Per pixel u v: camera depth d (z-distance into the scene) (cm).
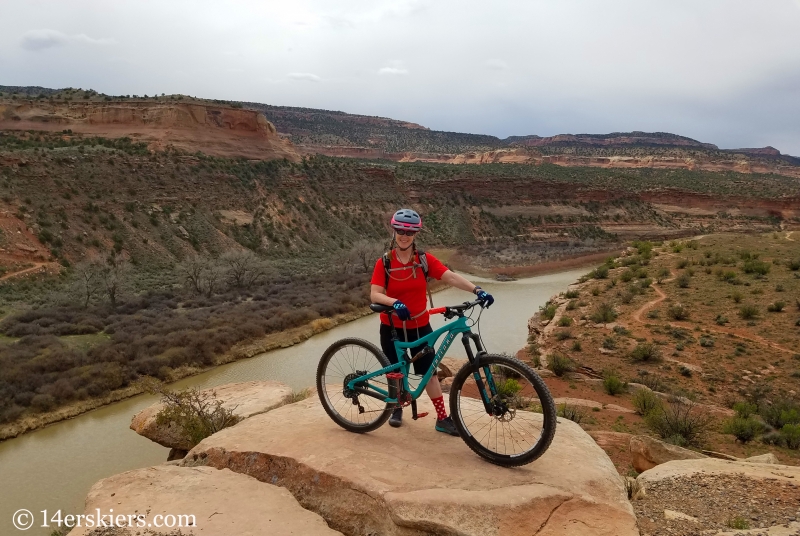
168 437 851
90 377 2502
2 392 2264
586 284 4531
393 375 439
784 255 5081
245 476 416
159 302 4178
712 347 2680
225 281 5053
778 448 1519
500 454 397
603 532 332
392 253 424
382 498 356
